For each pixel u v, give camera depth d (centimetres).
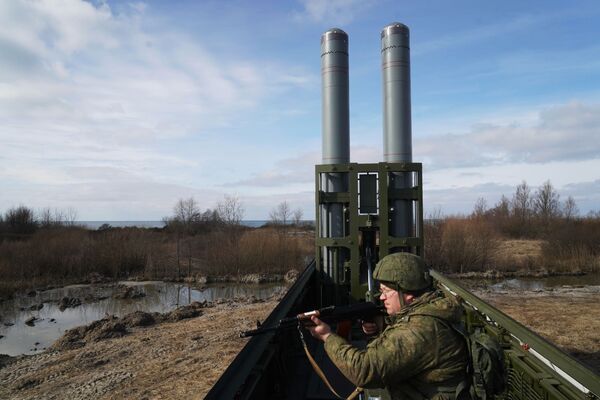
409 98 632
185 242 3084
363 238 652
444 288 647
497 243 2653
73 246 2508
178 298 1808
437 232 2388
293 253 2317
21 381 884
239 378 263
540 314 1292
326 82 634
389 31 632
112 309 1619
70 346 1109
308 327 231
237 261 2253
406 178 614
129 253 2405
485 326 446
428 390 196
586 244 2430
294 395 395
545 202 4322
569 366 276
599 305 1420
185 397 755
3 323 1425
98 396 788
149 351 1030
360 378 198
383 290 223
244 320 1270
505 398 371
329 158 630
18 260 2247
